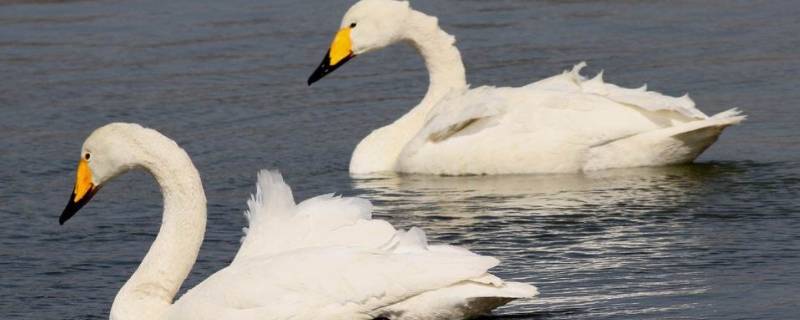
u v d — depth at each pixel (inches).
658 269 520.1
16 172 729.0
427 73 943.0
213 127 813.9
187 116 839.7
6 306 510.9
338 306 439.2
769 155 715.4
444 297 434.3
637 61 931.3
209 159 746.8
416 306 437.1
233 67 959.0
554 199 647.8
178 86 911.7
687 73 892.6
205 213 482.0
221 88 903.7
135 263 566.3
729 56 932.0
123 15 1140.5
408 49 1018.1
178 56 994.1
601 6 1117.7
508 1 1152.8
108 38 1055.6
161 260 476.4
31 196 683.4
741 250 542.3
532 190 670.5
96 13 1150.3
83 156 488.1
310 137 792.3
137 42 1040.8
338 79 932.6
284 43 1023.0
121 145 480.7
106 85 918.4
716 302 474.0
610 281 506.6
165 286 475.8
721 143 749.3
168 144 479.8
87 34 1071.6
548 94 719.1
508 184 688.4
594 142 705.0
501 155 711.1
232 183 697.0
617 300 481.7
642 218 603.2
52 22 1119.6
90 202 677.3
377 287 436.8
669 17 1066.7
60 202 671.8
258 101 872.3
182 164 478.0
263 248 468.1
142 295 473.4
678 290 490.9
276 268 444.5
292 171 725.3
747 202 623.5
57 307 509.0
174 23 1103.6
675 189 655.8
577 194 655.8
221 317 443.2
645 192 652.7
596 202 636.7
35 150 772.0
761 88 845.8
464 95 725.3
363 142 743.7
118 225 629.6
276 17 1112.8
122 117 839.1
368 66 971.3
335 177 716.7
